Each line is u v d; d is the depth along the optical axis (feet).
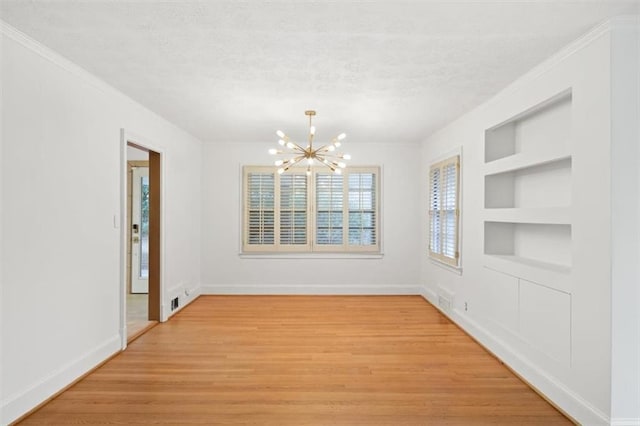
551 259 10.12
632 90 6.95
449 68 9.34
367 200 19.31
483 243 12.15
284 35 7.64
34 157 8.01
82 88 9.58
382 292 19.30
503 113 10.93
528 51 8.36
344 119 14.46
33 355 7.99
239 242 19.26
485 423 7.63
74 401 8.38
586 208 7.55
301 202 19.26
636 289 6.94
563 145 8.27
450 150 15.01
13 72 7.46
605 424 7.00
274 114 13.76
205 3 6.46
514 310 10.23
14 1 6.38
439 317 15.28
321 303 17.53
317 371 10.03
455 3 6.44
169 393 8.77
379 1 6.38
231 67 9.34
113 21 7.09
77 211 9.42
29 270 7.89
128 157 19.03
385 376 9.77
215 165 19.20
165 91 11.21
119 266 11.38
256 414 7.88
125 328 11.64
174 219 15.72
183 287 16.76
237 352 11.39
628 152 6.94
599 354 7.19
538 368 9.06
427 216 18.17
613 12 6.70
